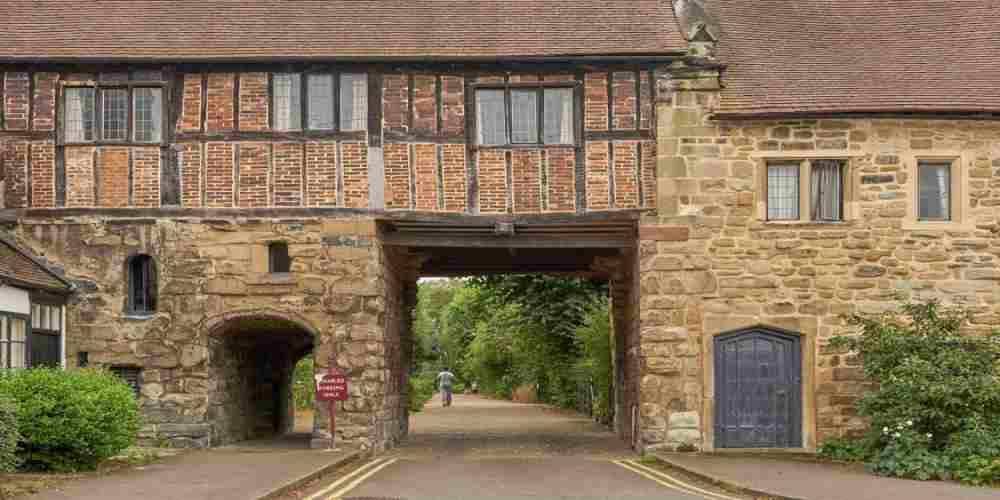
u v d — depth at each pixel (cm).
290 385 2395
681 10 1828
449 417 3055
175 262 1759
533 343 3391
